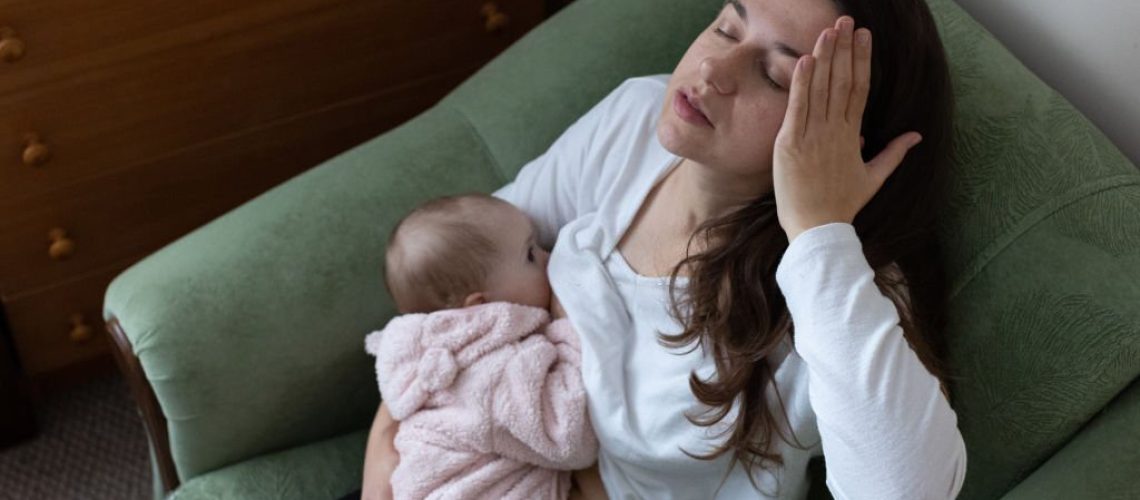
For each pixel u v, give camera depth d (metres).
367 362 1.36
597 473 1.26
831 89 1.00
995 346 1.13
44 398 1.95
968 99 1.18
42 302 1.76
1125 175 1.11
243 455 1.35
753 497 1.17
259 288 1.30
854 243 1.02
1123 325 1.05
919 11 1.05
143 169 1.69
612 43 1.44
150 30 1.54
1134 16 1.16
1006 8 1.32
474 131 1.44
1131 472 1.04
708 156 1.07
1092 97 1.25
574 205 1.33
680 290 1.16
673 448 1.16
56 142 1.59
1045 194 1.12
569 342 1.24
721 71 1.02
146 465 1.91
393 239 1.28
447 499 1.20
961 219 1.17
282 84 1.70
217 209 1.81
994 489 1.16
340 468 1.36
